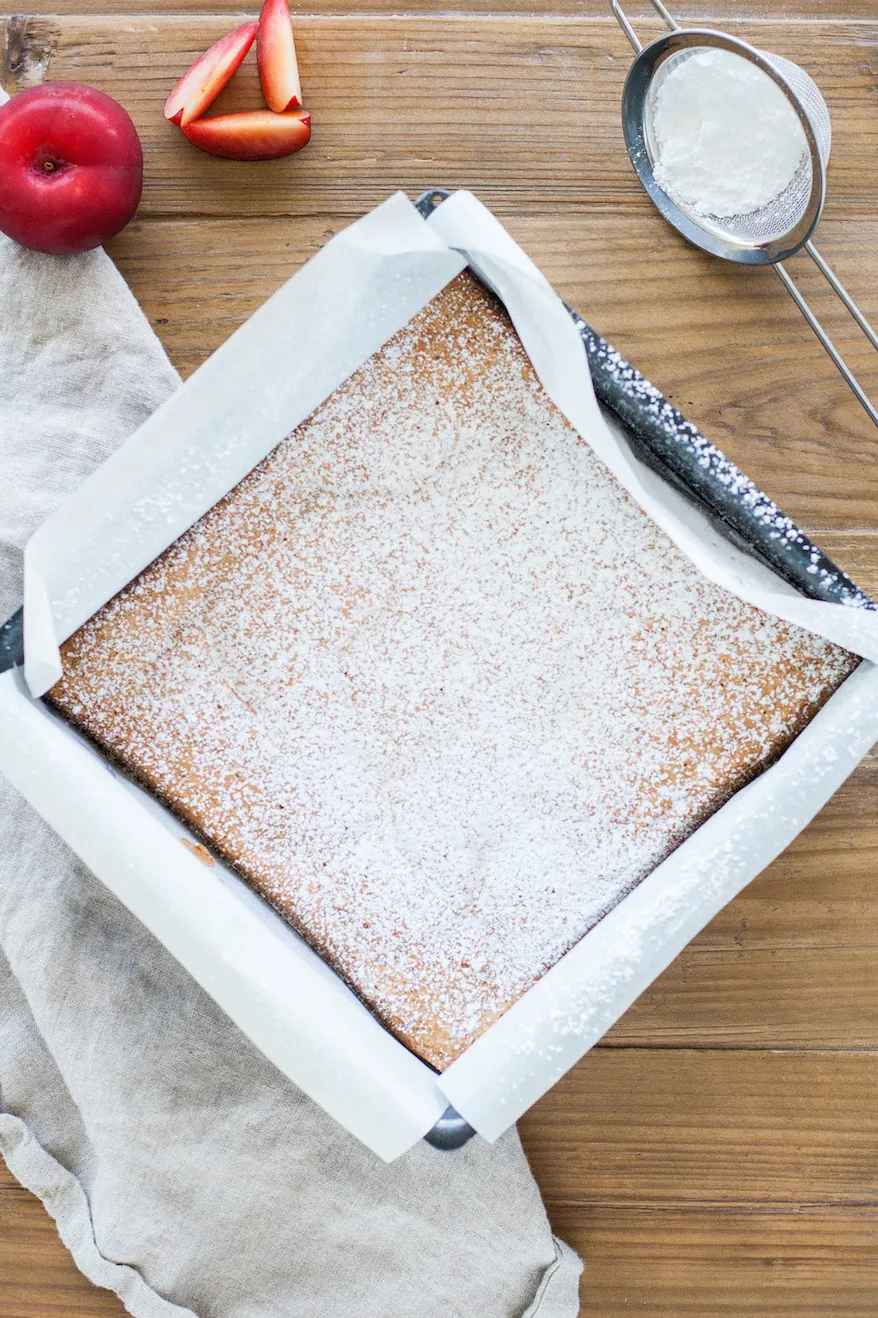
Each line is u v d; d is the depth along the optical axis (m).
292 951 0.89
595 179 0.99
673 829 0.90
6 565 0.99
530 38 0.99
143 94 0.99
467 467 0.90
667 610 0.90
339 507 0.90
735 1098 1.02
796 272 0.98
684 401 0.99
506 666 0.91
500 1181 1.02
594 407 0.87
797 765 0.88
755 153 0.95
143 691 0.90
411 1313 1.02
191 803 0.91
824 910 1.01
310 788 0.91
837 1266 1.03
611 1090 1.02
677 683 0.90
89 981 1.00
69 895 1.00
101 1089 1.00
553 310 0.87
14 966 0.99
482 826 0.91
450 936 0.91
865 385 0.98
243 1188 1.01
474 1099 0.88
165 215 0.99
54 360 0.99
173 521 0.89
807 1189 1.02
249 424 0.89
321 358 0.88
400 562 0.90
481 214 0.86
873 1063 1.02
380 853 0.91
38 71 0.99
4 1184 1.03
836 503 0.99
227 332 0.99
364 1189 1.01
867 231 0.98
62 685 0.90
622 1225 1.03
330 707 0.91
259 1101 1.01
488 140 0.99
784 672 0.89
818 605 0.87
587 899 0.90
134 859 0.87
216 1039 1.00
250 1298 1.02
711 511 0.90
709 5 0.99
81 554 0.89
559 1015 0.88
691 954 1.01
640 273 0.99
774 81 0.91
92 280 0.98
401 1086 0.88
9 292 0.99
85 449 0.99
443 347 0.89
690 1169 1.03
